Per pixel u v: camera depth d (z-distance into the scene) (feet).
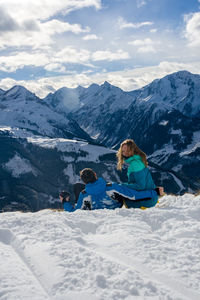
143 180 19.80
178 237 13.26
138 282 8.77
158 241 12.28
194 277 9.27
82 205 20.03
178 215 16.37
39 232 13.17
